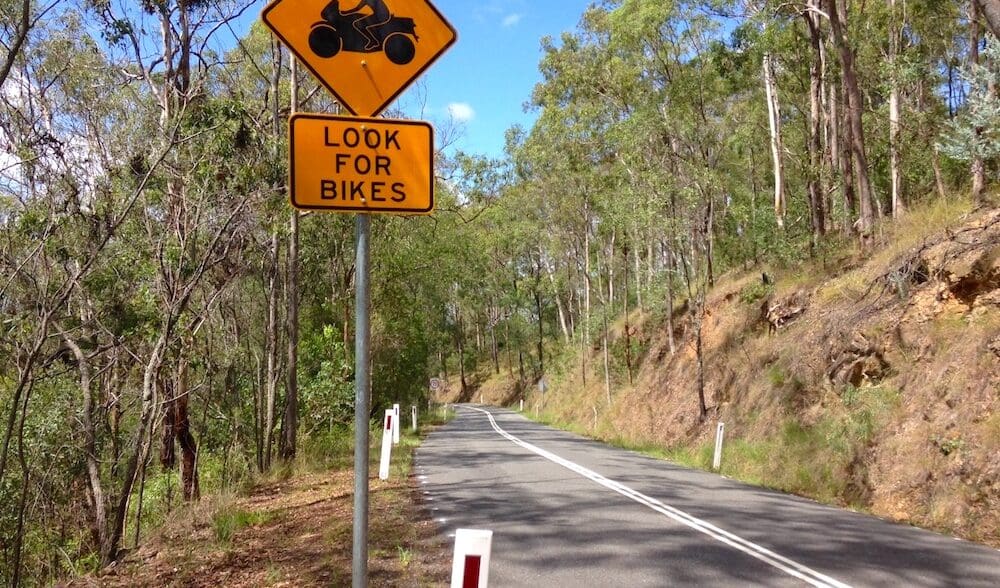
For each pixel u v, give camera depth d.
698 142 24.19
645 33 23.66
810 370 15.20
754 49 21.08
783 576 6.20
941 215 14.41
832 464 11.84
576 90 28.80
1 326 8.76
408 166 3.15
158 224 10.07
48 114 9.61
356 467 3.03
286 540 7.82
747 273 24.03
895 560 6.77
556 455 16.83
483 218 37.72
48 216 8.46
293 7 3.22
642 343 32.12
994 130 10.70
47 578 11.00
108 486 11.73
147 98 11.02
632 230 23.58
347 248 22.70
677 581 6.07
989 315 10.87
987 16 6.79
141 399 10.98
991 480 8.72
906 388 11.63
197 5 11.04
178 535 8.73
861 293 15.28
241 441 16.88
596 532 8.01
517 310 65.06
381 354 30.08
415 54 3.30
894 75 17.88
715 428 18.80
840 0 20.17
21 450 8.85
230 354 14.70
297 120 3.09
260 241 12.95
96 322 9.61
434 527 8.31
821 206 21.02
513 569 6.48
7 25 8.15
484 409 57.72
